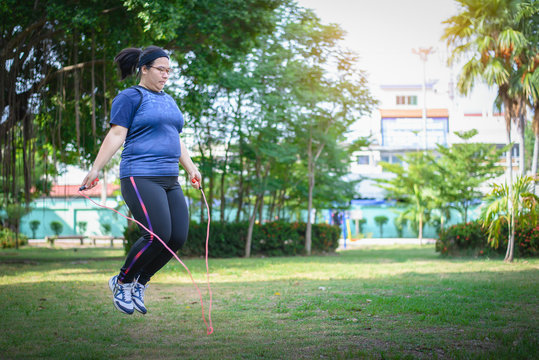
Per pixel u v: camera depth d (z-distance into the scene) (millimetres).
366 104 17391
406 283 7445
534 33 13227
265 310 5133
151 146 3006
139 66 3123
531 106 13945
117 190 32062
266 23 12984
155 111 3027
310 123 17141
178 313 4969
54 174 14359
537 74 12805
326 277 8930
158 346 3539
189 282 8258
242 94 16000
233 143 17312
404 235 34906
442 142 48062
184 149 3332
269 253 18031
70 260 14969
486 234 13844
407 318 4527
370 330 4004
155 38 11500
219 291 6844
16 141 13883
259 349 3379
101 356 3229
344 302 5445
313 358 3123
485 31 13375
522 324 4172
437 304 5238
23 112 12867
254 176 18688
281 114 15859
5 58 11680
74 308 5281
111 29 12227
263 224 18375
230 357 3176
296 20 15086
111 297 6234
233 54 13250
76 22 10750
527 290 6281
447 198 26391
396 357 3055
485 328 4031
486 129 46625
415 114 49031
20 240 25781
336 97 17016
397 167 29297
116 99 3000
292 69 16234
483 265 11102
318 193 19719
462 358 3039
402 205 32656
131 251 2980
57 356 3248
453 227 14852
